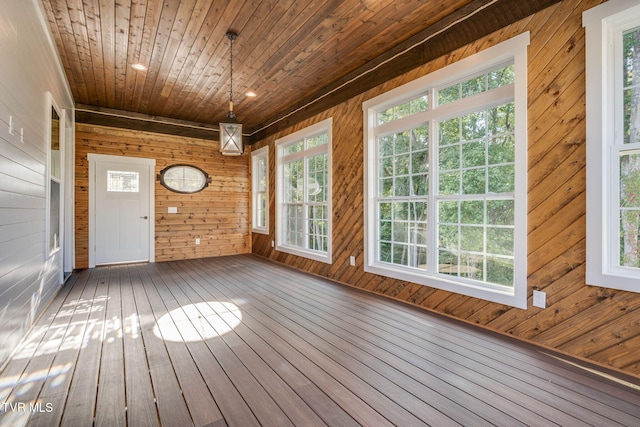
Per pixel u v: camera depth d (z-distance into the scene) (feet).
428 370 6.44
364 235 12.59
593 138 6.63
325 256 14.90
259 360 6.84
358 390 5.73
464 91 9.47
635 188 6.37
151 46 10.80
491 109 8.82
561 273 7.18
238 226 22.21
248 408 5.19
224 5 8.64
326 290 12.57
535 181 7.63
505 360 6.84
